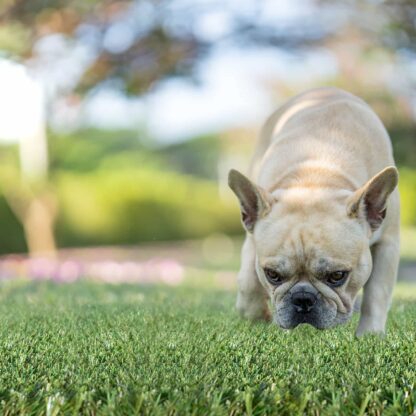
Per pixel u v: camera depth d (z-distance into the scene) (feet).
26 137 78.43
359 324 16.89
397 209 17.30
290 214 16.11
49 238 79.46
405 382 11.92
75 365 13.15
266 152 19.30
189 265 67.41
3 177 79.51
